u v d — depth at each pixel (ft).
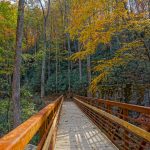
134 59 45.16
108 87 53.31
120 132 24.94
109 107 31.12
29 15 177.58
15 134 6.06
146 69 49.98
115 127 26.58
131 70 51.01
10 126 67.15
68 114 63.46
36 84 184.34
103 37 47.44
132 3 56.54
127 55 44.14
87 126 41.39
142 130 16.43
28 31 187.21
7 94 76.59
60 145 27.17
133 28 40.98
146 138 15.56
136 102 47.60
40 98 118.83
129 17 43.65
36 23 204.44
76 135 33.04
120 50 43.70
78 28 55.67
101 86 54.13
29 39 185.98
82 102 67.77
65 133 34.58
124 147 23.04
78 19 54.80
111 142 27.91
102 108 36.17
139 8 53.52
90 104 51.80
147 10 49.06
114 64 45.85
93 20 50.70
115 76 52.31
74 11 55.36
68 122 46.88
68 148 25.84
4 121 69.21
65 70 187.93
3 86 77.56
